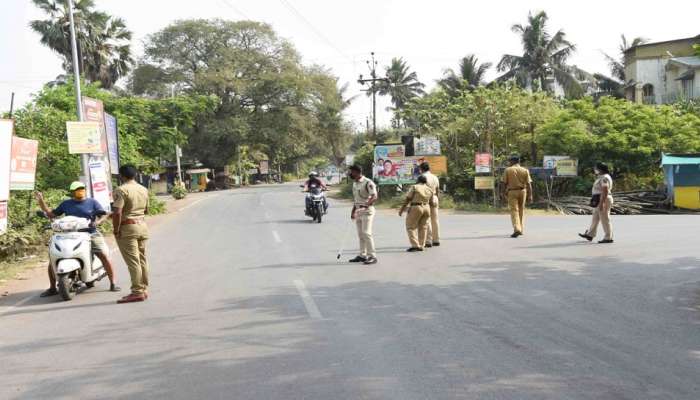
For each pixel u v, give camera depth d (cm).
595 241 1281
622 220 1791
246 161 7944
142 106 2644
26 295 901
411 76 6912
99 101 1769
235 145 6625
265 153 8175
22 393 468
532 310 689
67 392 467
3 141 1108
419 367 498
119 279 1005
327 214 2320
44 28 3962
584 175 2711
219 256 1220
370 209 1062
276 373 492
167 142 2753
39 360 554
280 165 9619
